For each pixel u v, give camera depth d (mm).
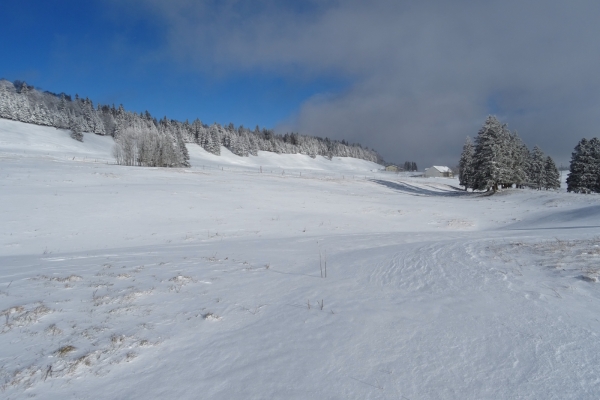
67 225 18078
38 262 10586
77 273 8703
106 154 86625
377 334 4945
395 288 7105
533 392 3531
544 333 4648
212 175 45125
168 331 5285
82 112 118375
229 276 8461
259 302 6543
